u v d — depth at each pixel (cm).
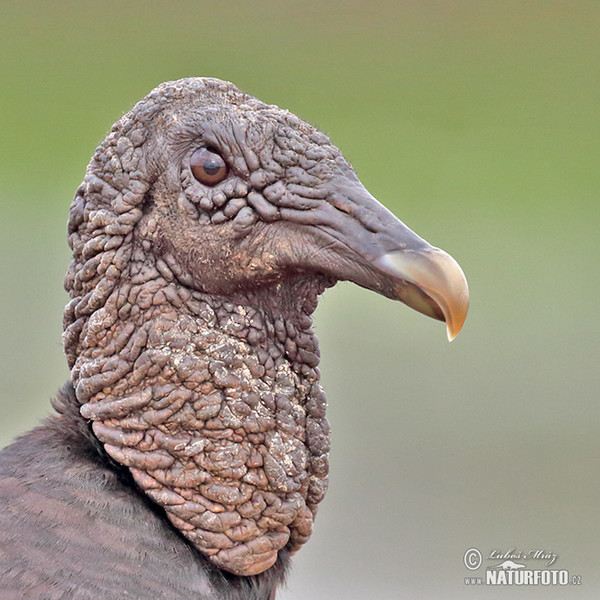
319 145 565
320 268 556
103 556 515
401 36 2797
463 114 2508
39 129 2205
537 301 1941
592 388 1652
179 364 544
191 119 557
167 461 541
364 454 1446
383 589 1143
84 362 553
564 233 2159
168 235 554
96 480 537
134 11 2712
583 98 2662
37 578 498
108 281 548
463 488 1369
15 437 564
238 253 557
